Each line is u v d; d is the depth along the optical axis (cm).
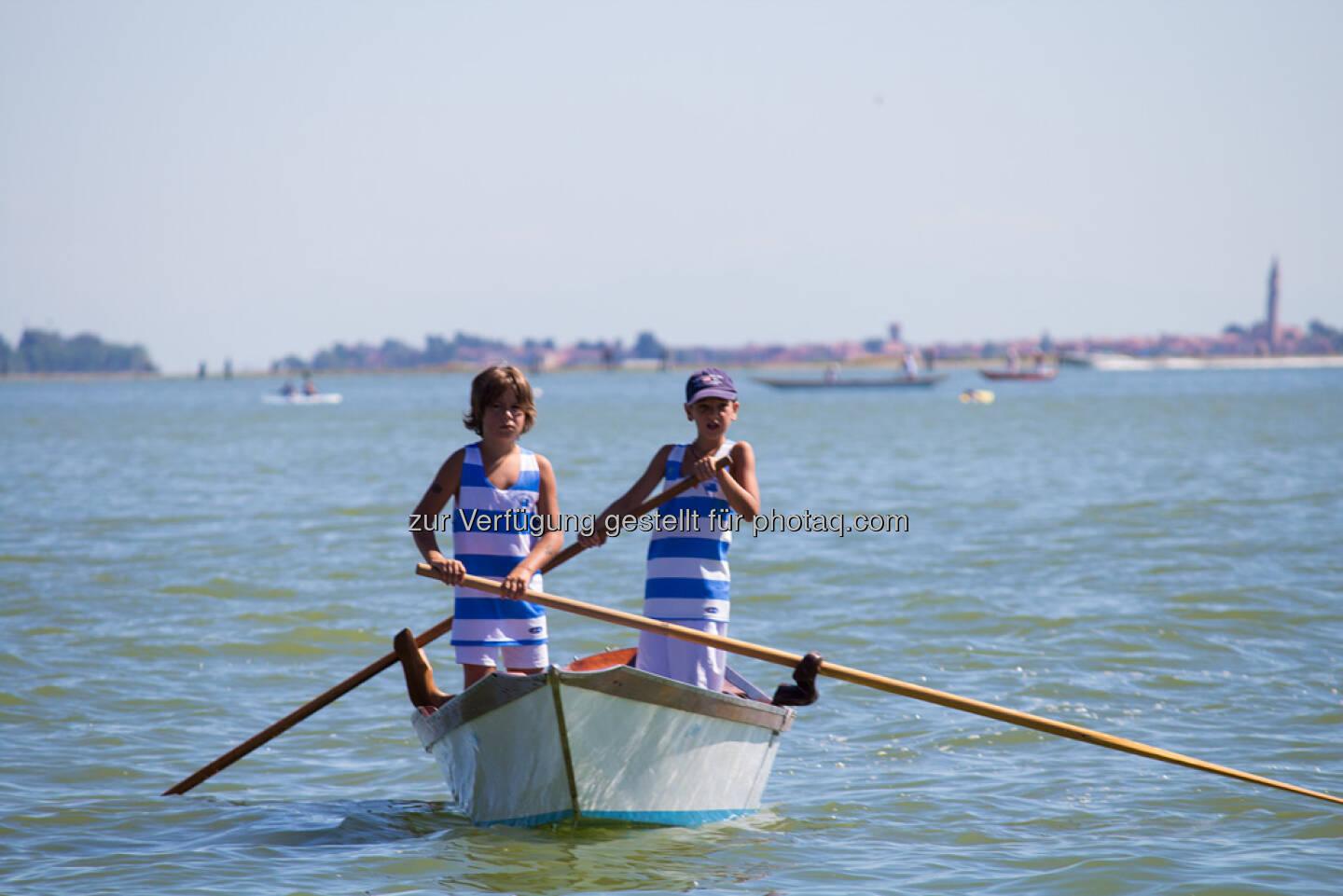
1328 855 2084
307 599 4419
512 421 2278
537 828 2236
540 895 1939
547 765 2148
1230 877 1980
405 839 2209
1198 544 5428
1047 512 6731
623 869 2050
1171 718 2903
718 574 2333
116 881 2002
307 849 2153
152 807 2388
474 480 2278
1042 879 1988
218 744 2797
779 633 3866
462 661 2289
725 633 2355
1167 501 7138
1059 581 4609
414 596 4488
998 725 2892
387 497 7931
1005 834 2211
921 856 2106
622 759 2166
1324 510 6612
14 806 2380
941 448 12194
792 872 2034
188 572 4975
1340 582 4472
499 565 2286
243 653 3631
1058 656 3494
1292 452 10862
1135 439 13188
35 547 5650
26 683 3241
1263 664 3372
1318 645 3578
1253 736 2753
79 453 12681
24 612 4141
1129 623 3853
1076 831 2223
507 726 2159
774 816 2338
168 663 3500
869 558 5250
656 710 2152
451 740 2286
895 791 2470
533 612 2295
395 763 2689
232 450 13088
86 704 3078
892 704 3098
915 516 6700
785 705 2353
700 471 2272
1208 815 2298
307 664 3525
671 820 2264
